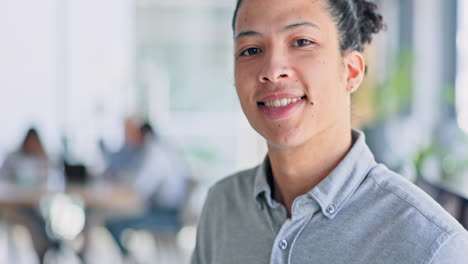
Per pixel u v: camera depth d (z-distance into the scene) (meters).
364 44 1.21
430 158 4.01
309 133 1.06
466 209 1.38
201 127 6.30
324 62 1.06
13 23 6.17
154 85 6.34
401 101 5.05
